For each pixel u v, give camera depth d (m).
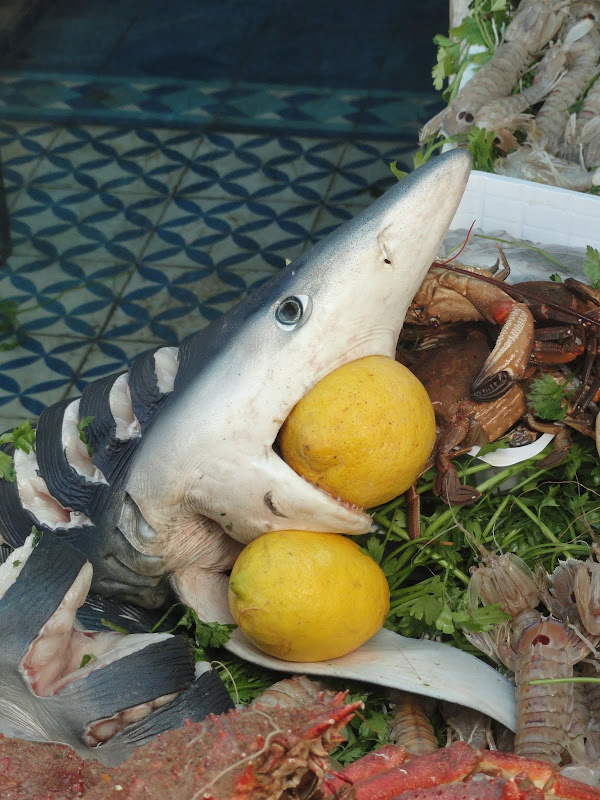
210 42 1.77
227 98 1.63
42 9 1.83
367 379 0.65
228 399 0.66
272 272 1.29
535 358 0.76
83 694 0.60
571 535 0.76
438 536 0.74
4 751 0.53
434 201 0.67
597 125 1.04
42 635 0.60
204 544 0.71
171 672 0.62
